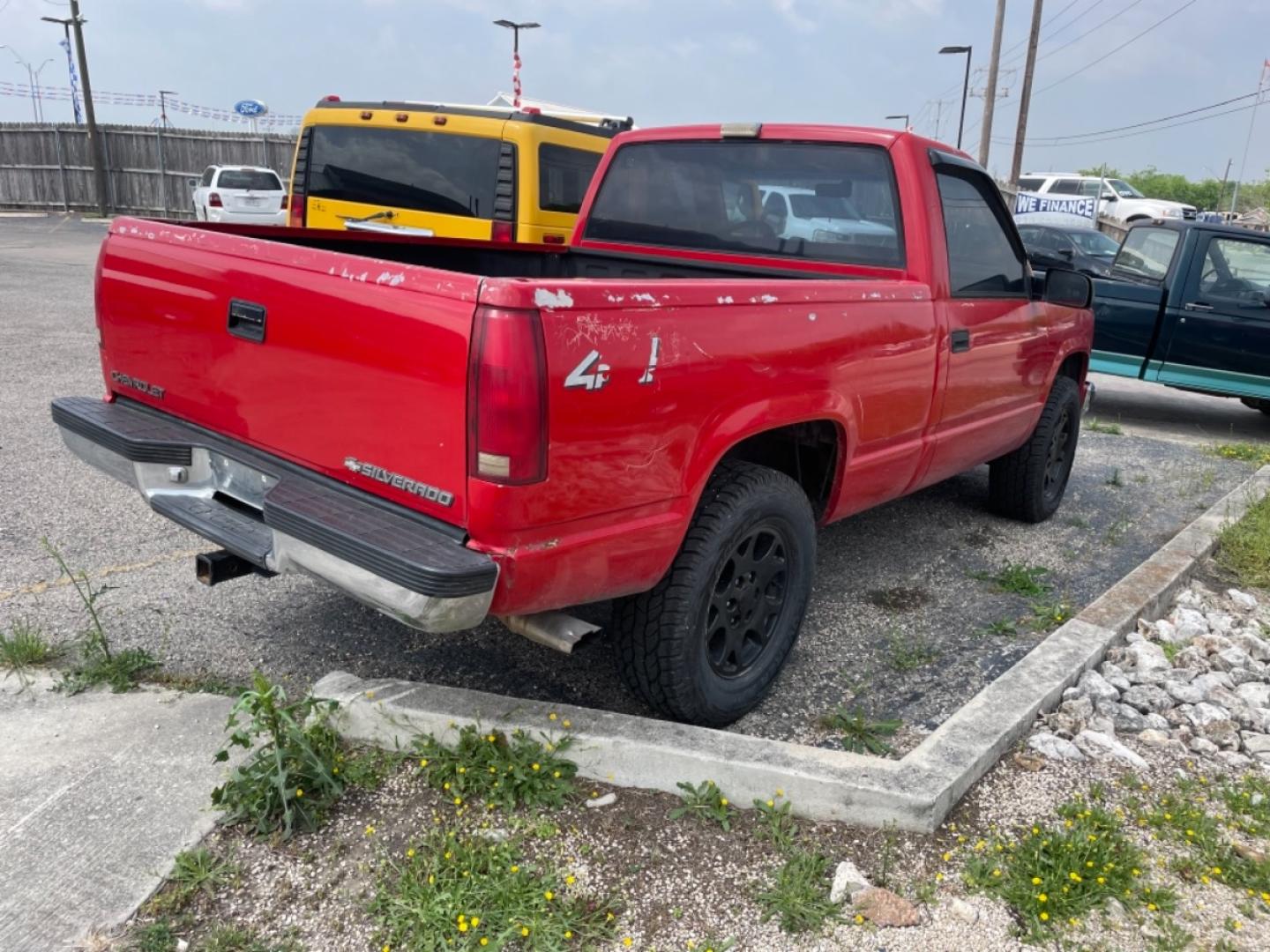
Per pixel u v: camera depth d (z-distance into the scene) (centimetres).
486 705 312
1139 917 258
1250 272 926
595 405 259
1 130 3038
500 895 247
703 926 246
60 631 382
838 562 516
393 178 905
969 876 266
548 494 253
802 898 253
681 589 308
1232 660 408
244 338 302
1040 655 383
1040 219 2769
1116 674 388
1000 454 530
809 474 392
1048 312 521
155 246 335
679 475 291
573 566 269
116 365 366
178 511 321
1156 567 489
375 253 453
